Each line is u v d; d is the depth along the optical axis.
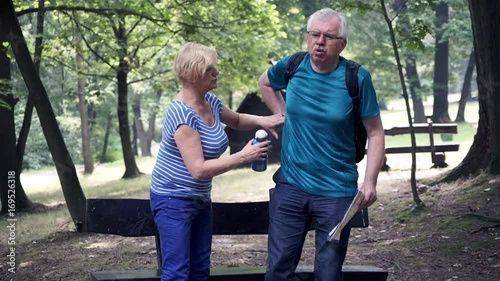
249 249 9.48
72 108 50.66
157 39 24.05
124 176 27.83
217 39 20.83
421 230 10.23
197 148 4.71
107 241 10.78
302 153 4.84
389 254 8.81
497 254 8.41
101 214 5.64
